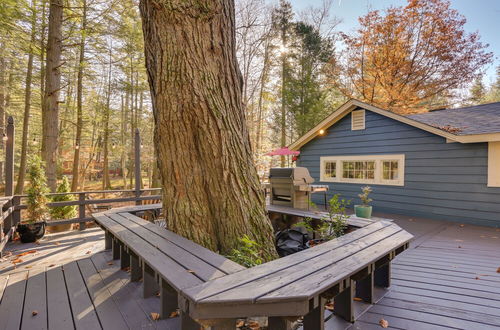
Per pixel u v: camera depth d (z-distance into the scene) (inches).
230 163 91.7
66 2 284.2
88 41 365.7
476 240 168.4
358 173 292.0
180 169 90.9
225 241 88.1
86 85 489.7
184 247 74.5
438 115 281.6
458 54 459.5
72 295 89.7
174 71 88.0
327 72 547.8
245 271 57.2
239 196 91.7
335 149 312.0
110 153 630.5
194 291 47.4
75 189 406.9
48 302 85.0
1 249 132.5
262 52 582.9
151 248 73.7
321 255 67.9
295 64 588.4
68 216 226.4
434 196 236.4
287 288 48.9
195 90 87.8
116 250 125.5
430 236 179.0
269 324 56.1
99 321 74.0
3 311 79.4
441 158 232.4
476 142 206.4
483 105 299.9
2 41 302.5
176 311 77.0
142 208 149.2
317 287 49.3
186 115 88.7
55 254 137.6
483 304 85.4
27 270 113.2
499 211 203.3
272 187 159.6
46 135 242.4
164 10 87.2
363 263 62.6
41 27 315.9
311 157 336.5
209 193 91.1
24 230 158.7
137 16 430.3
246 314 45.4
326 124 307.7
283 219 135.0
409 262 127.6
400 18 473.1
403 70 480.1
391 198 264.7
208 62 90.4
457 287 98.5
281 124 603.5
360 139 288.8
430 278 107.3
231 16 100.1
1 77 417.1
